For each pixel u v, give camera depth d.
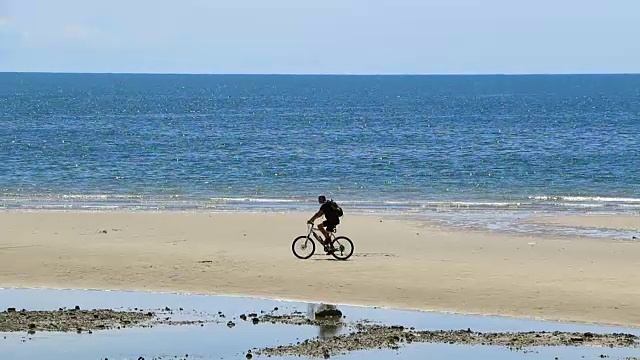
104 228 61.25
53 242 54.84
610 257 50.47
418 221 66.88
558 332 33.75
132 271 46.12
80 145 145.38
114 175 104.56
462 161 120.94
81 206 78.62
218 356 29.80
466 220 67.94
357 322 35.41
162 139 160.12
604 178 102.00
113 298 40.09
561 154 130.38
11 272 45.97
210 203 81.56
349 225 63.56
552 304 38.75
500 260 49.34
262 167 113.38
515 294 40.56
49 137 163.38
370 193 89.44
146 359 29.38
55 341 31.72
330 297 40.38
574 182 98.69
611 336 33.12
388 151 136.12
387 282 43.19
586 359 29.66
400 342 32.00
